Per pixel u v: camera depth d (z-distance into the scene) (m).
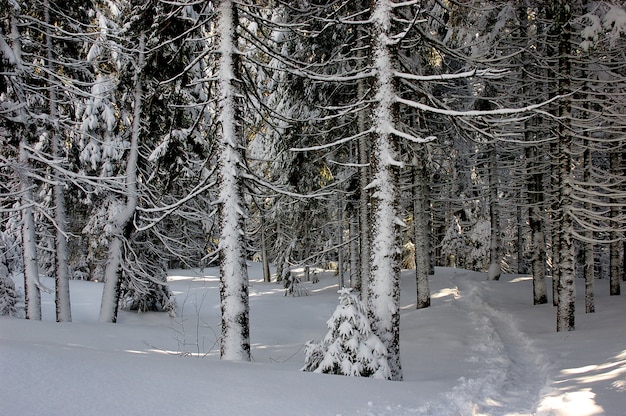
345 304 7.31
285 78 14.45
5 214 17.95
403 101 8.08
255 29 14.73
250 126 14.16
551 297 18.83
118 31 13.38
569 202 11.96
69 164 13.92
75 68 14.40
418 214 17.84
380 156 8.09
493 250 23.53
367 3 12.92
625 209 16.89
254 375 5.88
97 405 3.96
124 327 12.64
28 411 3.63
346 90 15.04
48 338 9.52
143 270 15.83
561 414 4.95
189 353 10.27
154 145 15.27
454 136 18.53
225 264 8.55
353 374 6.75
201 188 9.12
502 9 14.59
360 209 14.57
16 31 12.11
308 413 4.44
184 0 11.07
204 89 14.00
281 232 24.28
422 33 8.99
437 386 6.48
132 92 14.09
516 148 17.84
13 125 11.56
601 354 8.59
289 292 23.31
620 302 15.13
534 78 13.45
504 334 12.51
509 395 6.43
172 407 4.16
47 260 24.73
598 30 11.34
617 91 12.74
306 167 15.45
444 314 15.62
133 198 14.20
